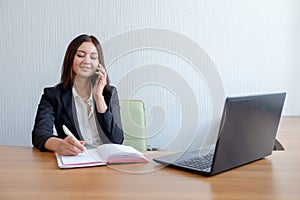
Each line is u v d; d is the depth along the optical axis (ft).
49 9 7.20
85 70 4.81
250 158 3.36
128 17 7.23
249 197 2.47
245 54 7.34
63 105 4.97
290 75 7.36
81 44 4.87
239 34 7.30
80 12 7.20
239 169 3.20
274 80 7.39
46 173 3.14
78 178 2.98
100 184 2.81
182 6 7.24
